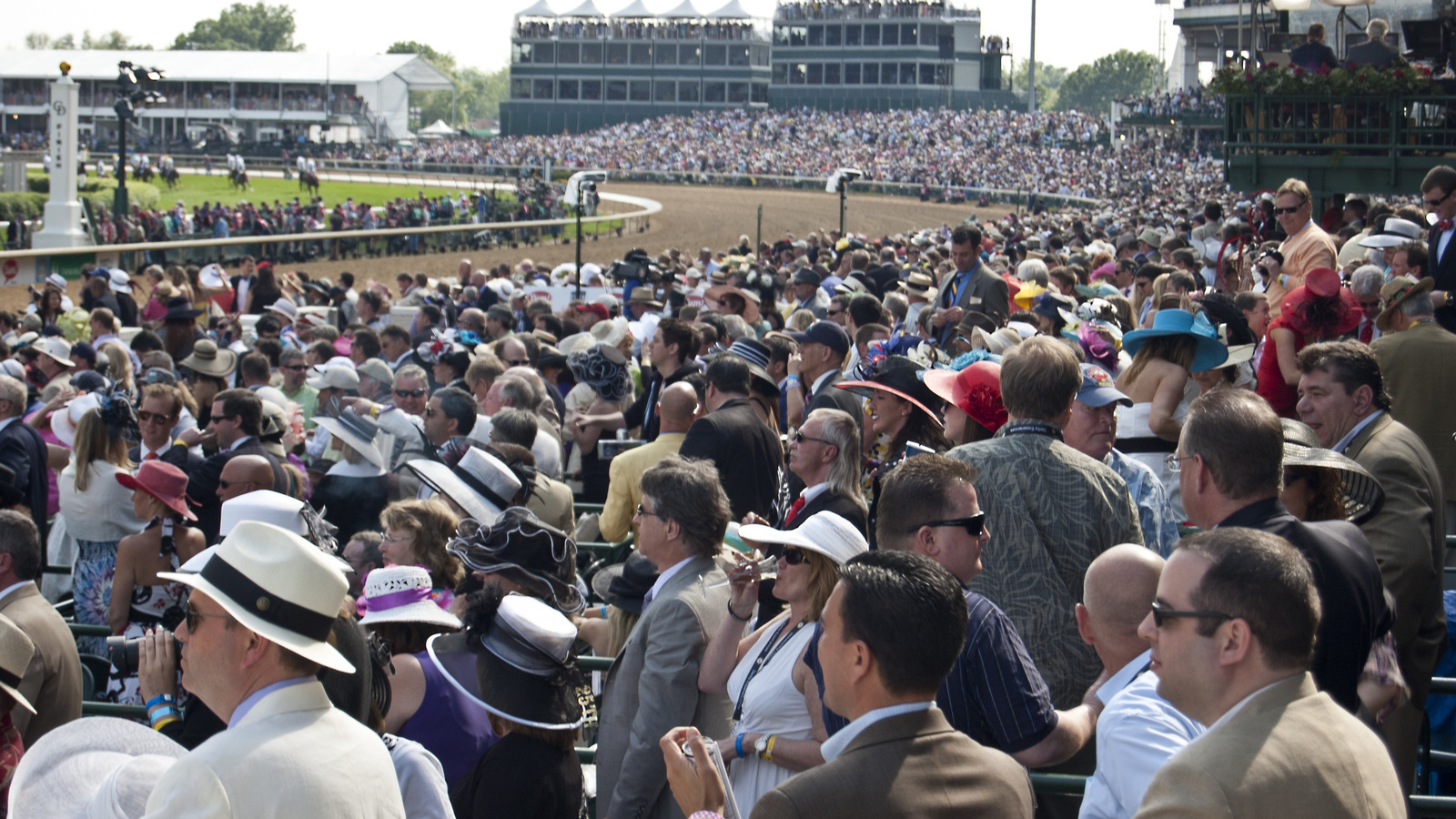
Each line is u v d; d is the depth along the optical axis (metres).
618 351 9.05
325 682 3.21
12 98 98.44
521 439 6.58
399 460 7.96
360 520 7.34
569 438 9.42
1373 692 3.45
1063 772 3.80
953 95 91.69
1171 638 2.52
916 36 89.94
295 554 2.70
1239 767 2.29
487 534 4.29
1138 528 3.94
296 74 99.81
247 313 19.45
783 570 3.77
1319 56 15.56
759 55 95.00
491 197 53.34
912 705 2.66
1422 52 17.47
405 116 104.12
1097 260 16.25
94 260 25.77
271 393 9.27
